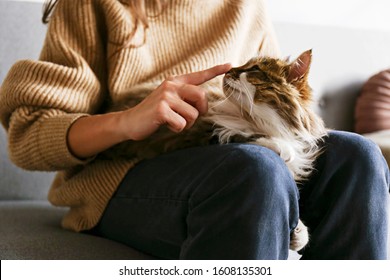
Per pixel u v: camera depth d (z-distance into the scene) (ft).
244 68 3.83
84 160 3.49
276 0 7.61
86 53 3.82
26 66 3.63
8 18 5.40
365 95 7.10
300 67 3.82
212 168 2.64
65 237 3.58
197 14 4.25
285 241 2.57
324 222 2.99
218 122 3.51
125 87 3.79
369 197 2.90
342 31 7.30
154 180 3.10
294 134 3.54
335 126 7.14
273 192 2.46
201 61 4.04
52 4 4.23
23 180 5.45
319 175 3.10
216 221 2.51
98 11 3.92
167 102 2.87
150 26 4.02
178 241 2.92
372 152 2.97
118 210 3.43
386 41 7.60
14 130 3.62
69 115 3.44
